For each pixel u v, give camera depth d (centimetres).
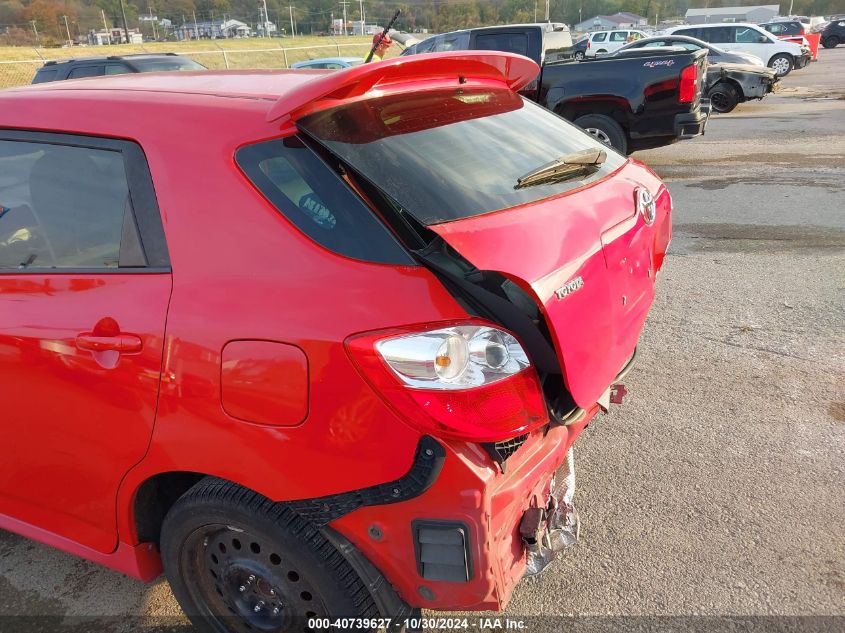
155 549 233
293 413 182
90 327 209
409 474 177
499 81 273
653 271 275
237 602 217
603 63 902
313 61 1969
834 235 662
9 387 228
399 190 190
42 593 267
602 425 368
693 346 454
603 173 260
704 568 265
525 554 199
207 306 192
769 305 511
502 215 198
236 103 212
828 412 370
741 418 368
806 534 280
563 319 186
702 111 922
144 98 223
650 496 308
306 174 192
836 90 1905
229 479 195
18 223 233
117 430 210
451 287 179
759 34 2305
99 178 219
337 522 188
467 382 172
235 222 195
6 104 243
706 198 826
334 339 176
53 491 236
